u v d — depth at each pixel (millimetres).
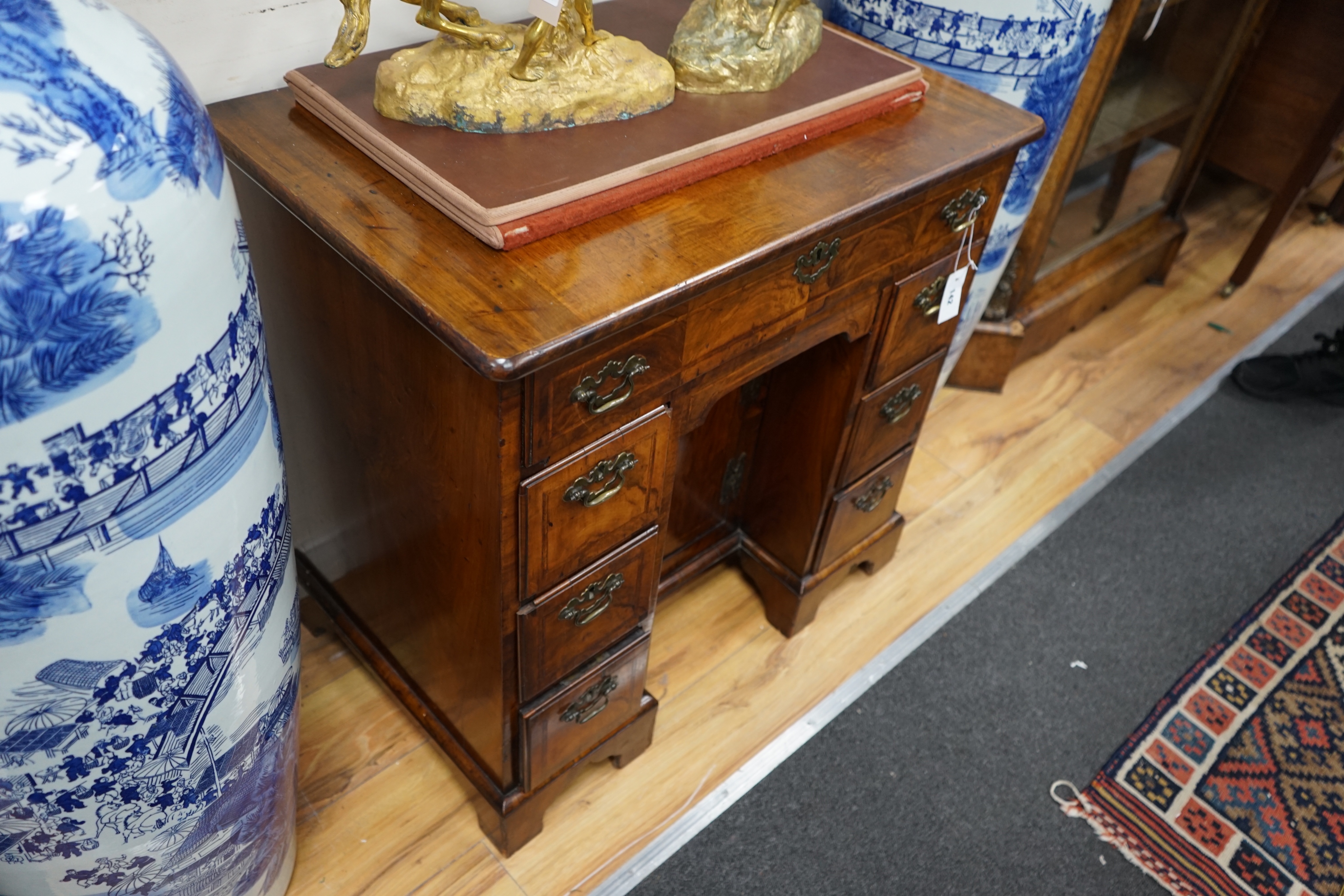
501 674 911
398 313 763
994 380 1851
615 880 1109
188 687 682
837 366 1095
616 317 692
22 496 518
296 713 891
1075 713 1345
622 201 804
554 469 776
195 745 723
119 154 501
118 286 504
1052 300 1854
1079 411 1852
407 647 1098
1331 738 1347
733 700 1311
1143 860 1187
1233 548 1616
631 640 1046
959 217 1021
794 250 814
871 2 1276
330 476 1052
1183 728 1339
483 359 639
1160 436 1816
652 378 802
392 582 1041
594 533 873
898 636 1418
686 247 774
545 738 1021
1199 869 1184
